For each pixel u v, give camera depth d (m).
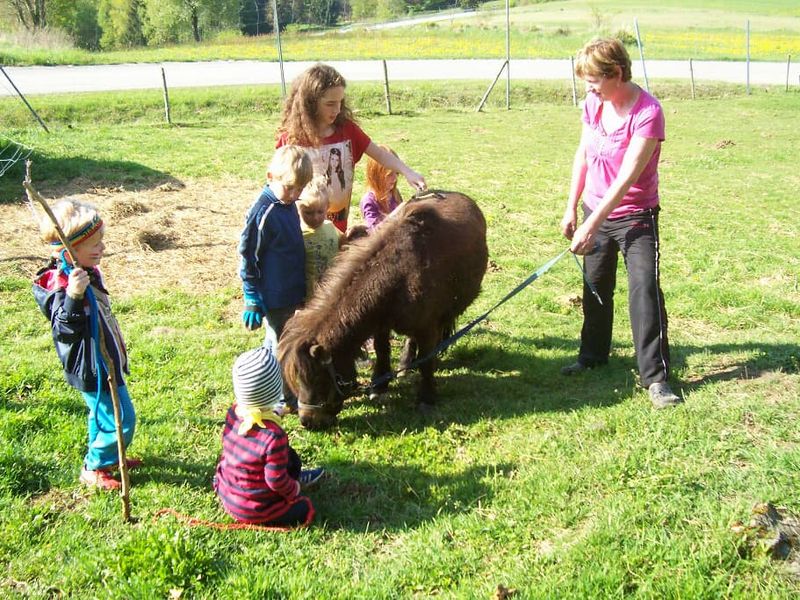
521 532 3.75
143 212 10.40
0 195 10.77
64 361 3.92
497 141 16.88
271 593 3.32
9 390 5.20
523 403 5.30
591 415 4.95
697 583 3.25
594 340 5.79
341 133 5.40
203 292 7.67
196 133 16.52
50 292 3.74
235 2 61.72
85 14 67.12
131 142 15.05
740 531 3.54
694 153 16.14
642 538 3.58
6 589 3.33
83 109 18.91
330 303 4.61
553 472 4.24
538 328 6.90
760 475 4.03
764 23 53.50
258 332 6.66
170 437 4.68
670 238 9.74
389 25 61.97
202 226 9.92
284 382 4.70
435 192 5.63
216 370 5.75
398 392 5.56
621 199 4.88
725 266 8.59
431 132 17.86
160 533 3.58
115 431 4.04
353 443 4.78
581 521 3.82
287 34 44.97
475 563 3.54
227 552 3.63
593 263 5.50
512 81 25.56
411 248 4.81
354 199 11.30
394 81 24.92
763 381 5.38
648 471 4.16
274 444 3.65
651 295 5.14
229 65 29.00
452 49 36.97
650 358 5.16
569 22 53.81
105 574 3.40
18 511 3.87
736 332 6.71
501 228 10.21
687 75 29.36
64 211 3.73
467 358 6.24
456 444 4.76
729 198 12.12
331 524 3.93
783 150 16.66
